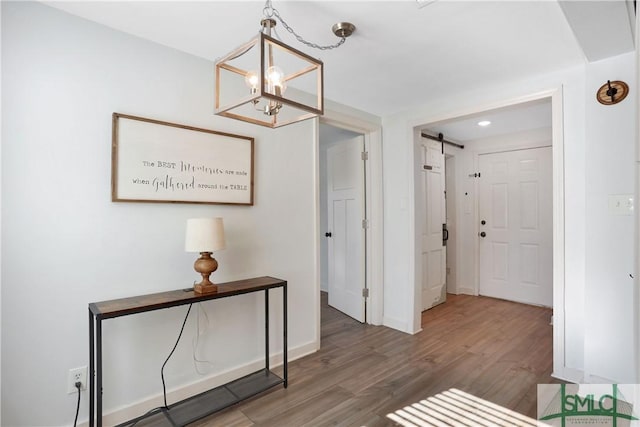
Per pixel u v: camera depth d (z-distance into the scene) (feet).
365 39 6.20
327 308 13.37
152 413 5.94
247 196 7.62
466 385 7.23
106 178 5.76
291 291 8.61
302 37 6.12
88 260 5.57
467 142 15.30
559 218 7.55
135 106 6.10
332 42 6.31
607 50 6.34
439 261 13.84
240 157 7.50
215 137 7.10
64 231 5.35
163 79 6.46
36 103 5.12
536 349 9.11
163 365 6.40
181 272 6.63
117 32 5.92
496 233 14.52
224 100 7.35
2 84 4.85
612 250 6.69
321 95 4.28
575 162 7.38
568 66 7.38
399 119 10.81
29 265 5.06
